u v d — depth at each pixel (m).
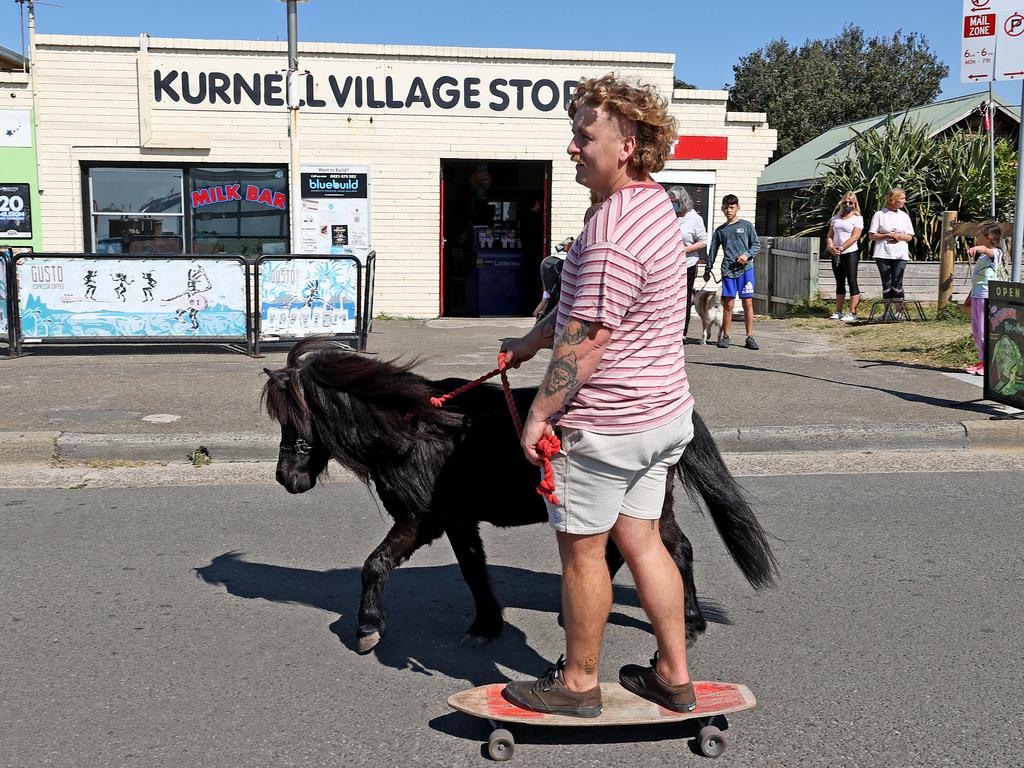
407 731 3.70
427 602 5.00
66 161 14.77
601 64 15.48
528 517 4.26
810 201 19.80
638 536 3.40
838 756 3.49
